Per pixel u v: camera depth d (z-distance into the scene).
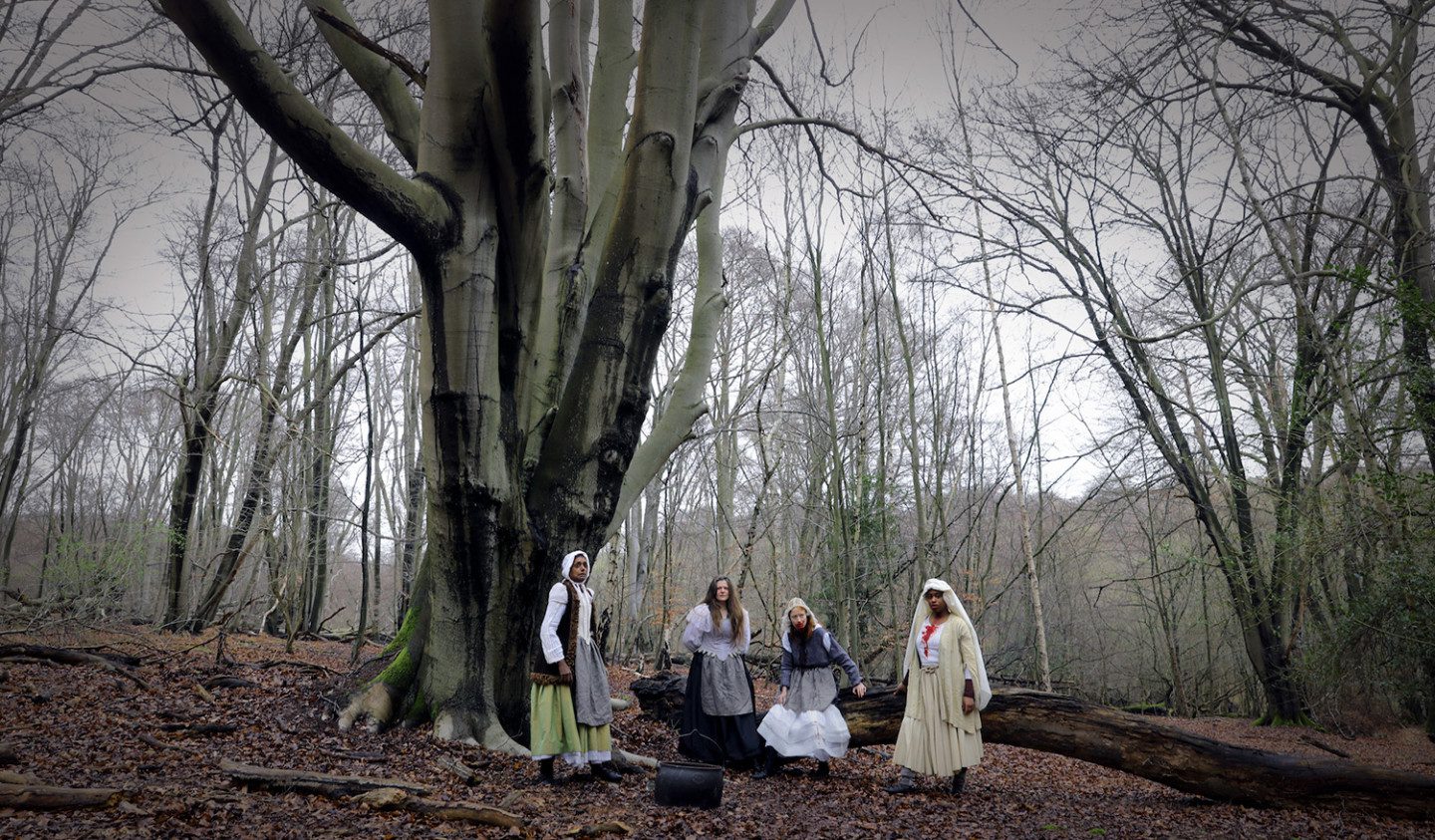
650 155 6.63
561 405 6.81
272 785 4.66
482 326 6.08
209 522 21.12
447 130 5.86
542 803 4.95
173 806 4.07
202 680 8.10
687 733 7.14
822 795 6.18
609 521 6.95
